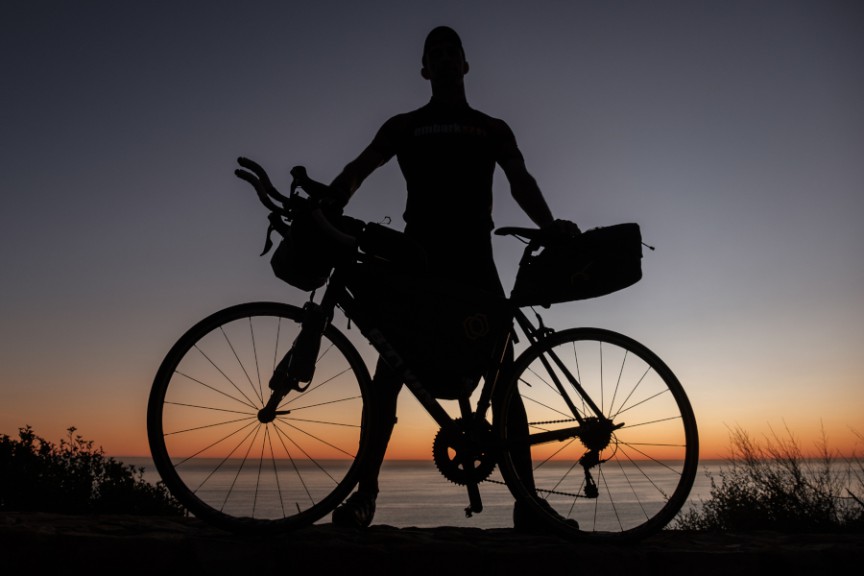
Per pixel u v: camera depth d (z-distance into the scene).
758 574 2.33
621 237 2.62
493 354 2.63
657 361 2.59
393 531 2.56
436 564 2.21
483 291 2.67
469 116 2.98
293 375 2.41
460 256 2.78
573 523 2.53
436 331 2.57
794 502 4.68
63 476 5.62
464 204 2.85
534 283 2.64
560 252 2.64
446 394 2.56
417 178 2.90
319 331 2.48
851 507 4.57
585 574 2.25
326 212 2.53
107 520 2.59
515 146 3.02
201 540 2.16
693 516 5.73
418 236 2.83
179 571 2.11
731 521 4.96
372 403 2.49
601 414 2.58
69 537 2.10
